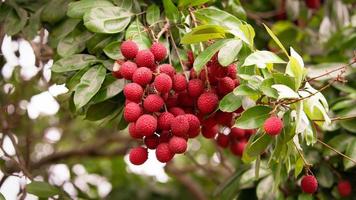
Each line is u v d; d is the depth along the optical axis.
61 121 2.65
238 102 1.23
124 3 1.39
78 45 1.41
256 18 2.00
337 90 1.80
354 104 1.69
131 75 1.22
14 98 1.99
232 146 1.66
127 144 2.70
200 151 3.15
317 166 1.70
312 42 2.12
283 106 1.22
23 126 2.14
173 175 2.79
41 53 1.81
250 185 1.75
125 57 1.25
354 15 2.17
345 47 2.02
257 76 1.23
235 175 1.83
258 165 1.32
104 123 1.41
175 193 3.02
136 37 1.32
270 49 1.97
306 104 1.20
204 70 1.25
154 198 2.97
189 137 1.27
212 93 1.24
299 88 1.23
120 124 1.41
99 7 1.35
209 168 2.86
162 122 1.21
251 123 1.21
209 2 1.52
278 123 1.17
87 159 2.95
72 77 1.34
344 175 1.72
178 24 1.37
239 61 1.25
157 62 1.25
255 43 2.03
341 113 1.68
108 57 1.36
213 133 1.37
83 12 1.36
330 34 2.08
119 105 1.38
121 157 2.98
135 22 1.35
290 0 2.04
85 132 2.96
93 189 2.72
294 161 1.34
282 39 2.06
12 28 1.54
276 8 2.17
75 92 1.29
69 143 2.94
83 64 1.35
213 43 1.25
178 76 1.24
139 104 1.22
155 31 1.38
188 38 1.27
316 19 2.22
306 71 1.22
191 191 2.81
